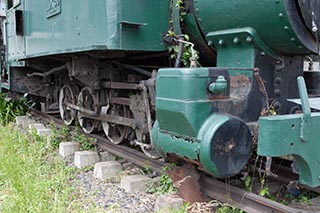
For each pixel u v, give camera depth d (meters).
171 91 3.10
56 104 7.67
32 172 4.45
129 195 4.02
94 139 5.70
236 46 3.39
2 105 9.11
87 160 5.05
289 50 3.23
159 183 4.16
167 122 3.25
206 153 2.93
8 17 8.23
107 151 5.35
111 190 4.18
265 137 2.59
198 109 2.98
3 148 5.36
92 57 5.05
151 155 4.57
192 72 2.96
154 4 3.92
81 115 6.01
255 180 4.05
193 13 3.65
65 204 3.69
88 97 5.80
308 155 2.70
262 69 3.32
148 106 4.13
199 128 3.02
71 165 5.14
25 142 5.89
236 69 3.27
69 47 4.69
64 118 6.90
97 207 3.64
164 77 3.18
